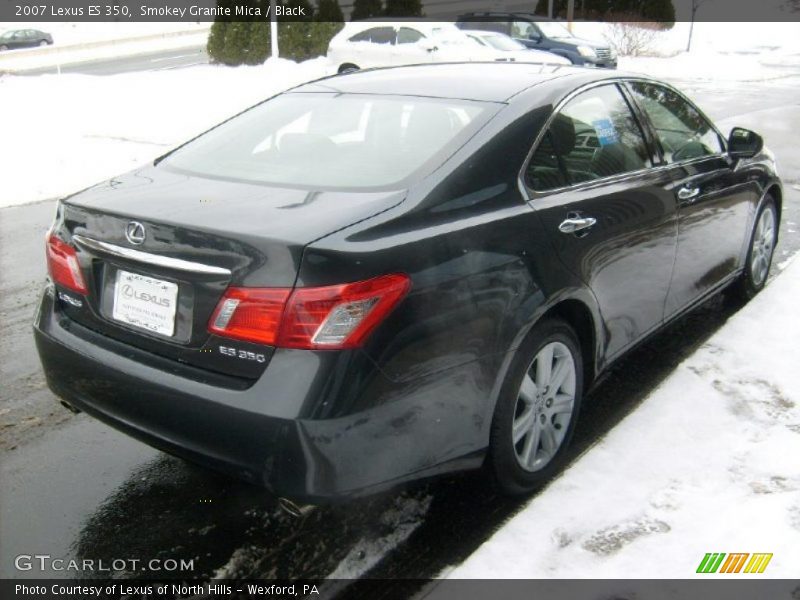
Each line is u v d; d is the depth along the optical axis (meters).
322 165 3.04
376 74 3.88
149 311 2.66
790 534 2.78
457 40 18.45
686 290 4.15
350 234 2.45
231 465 2.47
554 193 3.13
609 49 21.78
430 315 2.52
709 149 4.44
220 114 14.53
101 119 14.09
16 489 3.21
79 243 2.84
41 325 3.01
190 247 2.50
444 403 2.61
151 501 3.13
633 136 3.76
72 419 3.82
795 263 5.85
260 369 2.40
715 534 2.80
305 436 2.32
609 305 3.41
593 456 3.32
